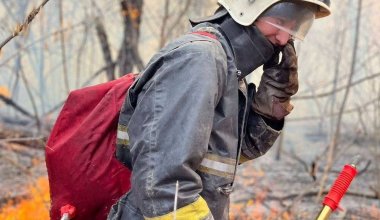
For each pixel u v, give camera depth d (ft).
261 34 10.42
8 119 41.91
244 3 10.42
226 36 10.44
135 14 35.86
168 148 9.41
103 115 10.85
